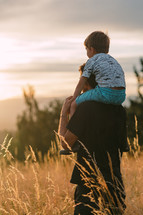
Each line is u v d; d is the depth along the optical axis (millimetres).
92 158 2682
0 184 3459
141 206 3412
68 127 2686
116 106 2770
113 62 2695
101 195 2625
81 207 2723
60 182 4164
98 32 2824
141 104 13016
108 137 2695
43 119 19562
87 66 2707
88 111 2648
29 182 4070
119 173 2824
